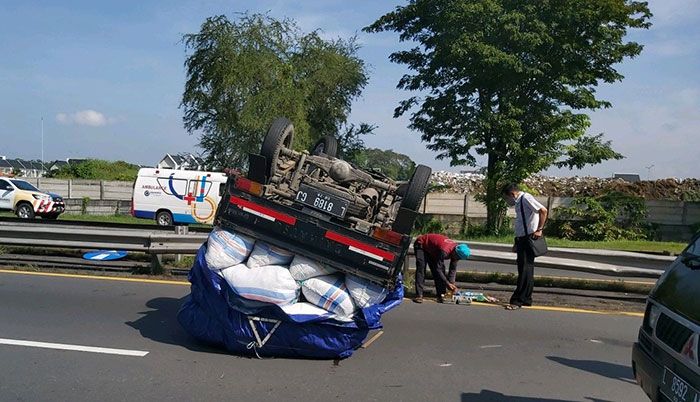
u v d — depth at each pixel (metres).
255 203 6.06
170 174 25.00
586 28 23.14
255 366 5.77
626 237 25.86
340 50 32.31
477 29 22.77
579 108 24.27
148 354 6.00
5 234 10.45
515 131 23.28
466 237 24.58
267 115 28.58
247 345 5.93
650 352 4.16
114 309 7.66
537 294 9.61
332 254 5.89
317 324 5.86
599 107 24.11
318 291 5.85
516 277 10.01
